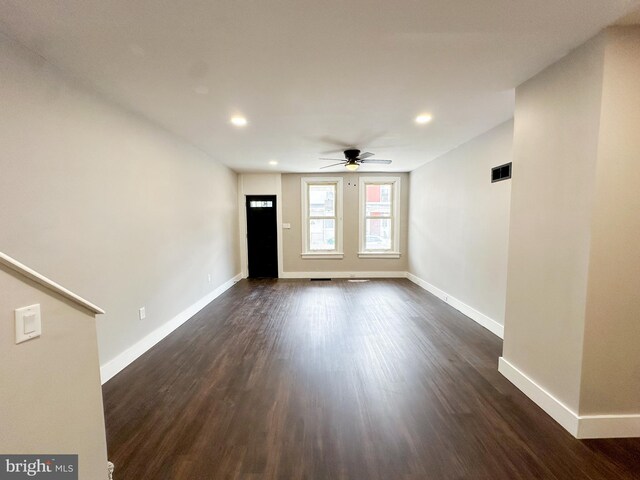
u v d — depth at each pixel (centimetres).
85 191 218
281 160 505
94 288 227
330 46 175
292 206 648
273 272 662
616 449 163
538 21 152
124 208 262
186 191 382
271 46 175
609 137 159
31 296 91
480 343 307
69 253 204
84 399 110
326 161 515
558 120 187
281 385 228
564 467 151
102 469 118
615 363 169
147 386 228
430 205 521
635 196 162
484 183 352
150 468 151
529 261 212
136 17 147
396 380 235
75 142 209
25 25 152
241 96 243
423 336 326
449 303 448
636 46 156
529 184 212
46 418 97
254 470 150
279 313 407
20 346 88
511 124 302
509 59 188
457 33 163
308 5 140
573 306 175
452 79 217
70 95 205
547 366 196
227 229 558
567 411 178
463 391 220
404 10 145
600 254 164
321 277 657
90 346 113
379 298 485
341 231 650
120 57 184
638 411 171
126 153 265
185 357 277
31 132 177
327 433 176
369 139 375
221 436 174
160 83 219
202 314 404
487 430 179
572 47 174
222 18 149
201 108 268
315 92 238
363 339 318
